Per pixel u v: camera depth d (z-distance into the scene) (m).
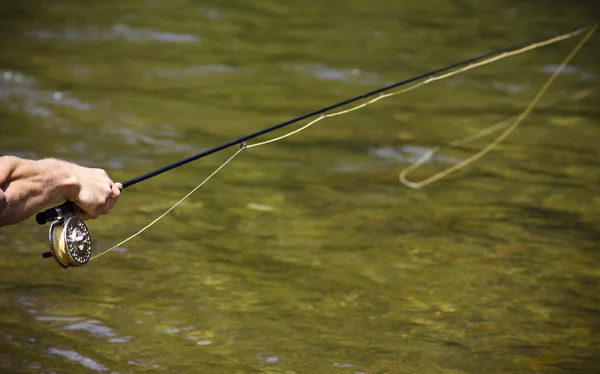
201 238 17.52
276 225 18.25
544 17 40.06
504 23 38.88
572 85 29.89
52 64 30.53
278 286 15.62
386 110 26.80
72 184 9.84
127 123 24.80
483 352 13.52
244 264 16.45
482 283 15.85
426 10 41.28
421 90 28.95
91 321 14.25
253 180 20.81
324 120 25.67
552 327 14.33
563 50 34.59
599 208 19.44
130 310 14.65
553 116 26.48
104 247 16.91
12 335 13.75
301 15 39.84
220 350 13.46
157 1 41.38
